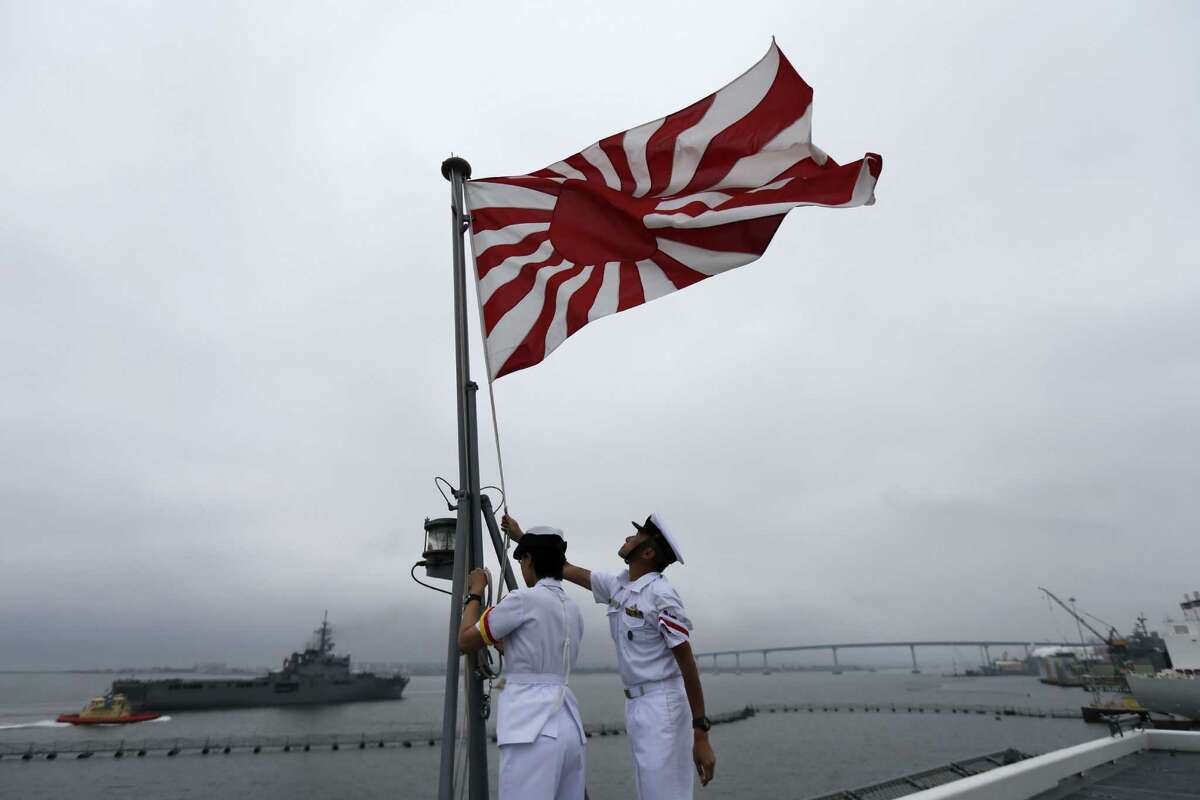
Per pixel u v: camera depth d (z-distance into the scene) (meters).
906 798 5.96
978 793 6.62
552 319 5.29
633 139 5.74
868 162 5.07
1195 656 53.34
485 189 5.63
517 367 5.16
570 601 4.12
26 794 52.16
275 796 51.62
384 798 51.19
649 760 3.95
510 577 4.80
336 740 78.00
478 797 4.14
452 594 4.45
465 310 5.19
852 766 62.25
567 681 3.90
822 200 5.13
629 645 4.27
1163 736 10.96
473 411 4.93
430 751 73.38
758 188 5.46
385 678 128.25
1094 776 8.81
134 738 82.19
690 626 4.04
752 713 117.12
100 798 50.84
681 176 5.63
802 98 5.56
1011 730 86.69
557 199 5.65
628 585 4.46
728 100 5.70
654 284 5.46
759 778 56.34
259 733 88.50
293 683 117.69
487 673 4.38
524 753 3.54
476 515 4.71
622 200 5.62
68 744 74.25
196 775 59.31
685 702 4.13
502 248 5.46
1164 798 7.42
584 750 3.88
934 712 115.50
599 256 5.54
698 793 50.53
